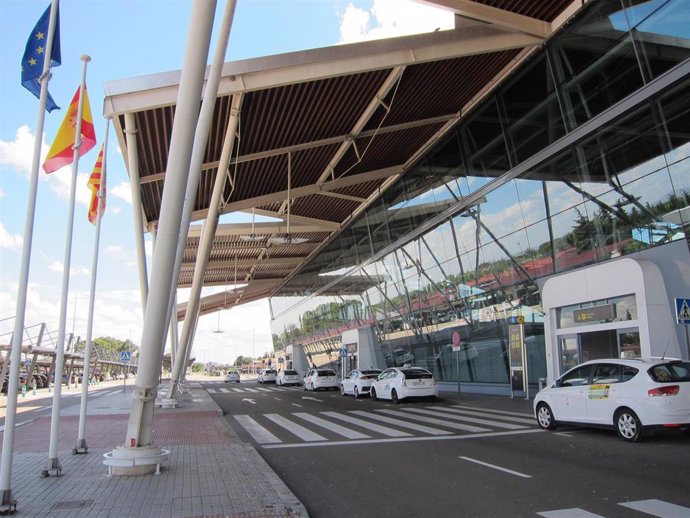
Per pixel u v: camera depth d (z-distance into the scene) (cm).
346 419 1623
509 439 1127
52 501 632
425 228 2914
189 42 696
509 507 620
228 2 946
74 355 5122
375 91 1942
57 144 914
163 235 759
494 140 2289
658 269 1547
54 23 720
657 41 1523
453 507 629
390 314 3484
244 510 594
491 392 2403
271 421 1627
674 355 1484
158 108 1555
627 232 1694
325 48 1652
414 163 2955
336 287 4472
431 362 2997
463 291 2631
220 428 1422
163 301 786
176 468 835
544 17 1897
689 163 1467
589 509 600
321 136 2200
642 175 1619
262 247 4375
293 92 1784
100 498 646
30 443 1150
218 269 5084
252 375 10938
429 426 1389
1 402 2705
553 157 1984
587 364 1158
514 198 2205
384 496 694
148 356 803
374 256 3631
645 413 991
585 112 1805
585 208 1853
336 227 4100
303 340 5688
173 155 734
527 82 2064
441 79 2075
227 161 1819
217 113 1791
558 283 1884
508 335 2281
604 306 1703
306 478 814
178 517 567
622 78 1647
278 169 2453
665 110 1528
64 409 2172
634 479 732
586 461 864
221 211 2655
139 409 820
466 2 1747
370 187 3394
